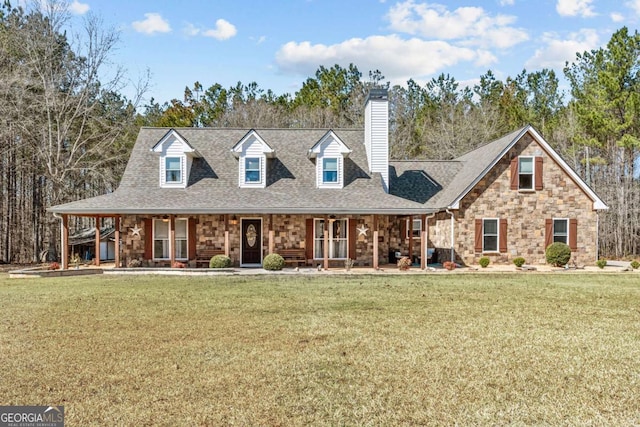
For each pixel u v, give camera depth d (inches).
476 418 203.6
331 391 232.5
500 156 916.6
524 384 243.6
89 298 499.2
